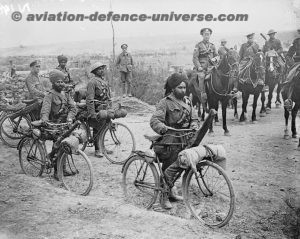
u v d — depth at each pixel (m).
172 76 4.11
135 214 3.96
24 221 3.80
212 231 3.77
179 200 4.40
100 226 3.72
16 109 6.45
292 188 4.57
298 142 6.24
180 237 3.55
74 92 6.00
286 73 6.77
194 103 8.81
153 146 4.24
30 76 6.22
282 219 4.02
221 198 4.41
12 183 4.69
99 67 5.73
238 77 8.07
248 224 3.94
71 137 4.75
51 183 4.95
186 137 4.11
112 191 4.67
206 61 7.27
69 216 3.92
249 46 8.10
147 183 4.27
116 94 9.11
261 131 7.00
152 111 8.95
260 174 4.89
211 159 3.90
